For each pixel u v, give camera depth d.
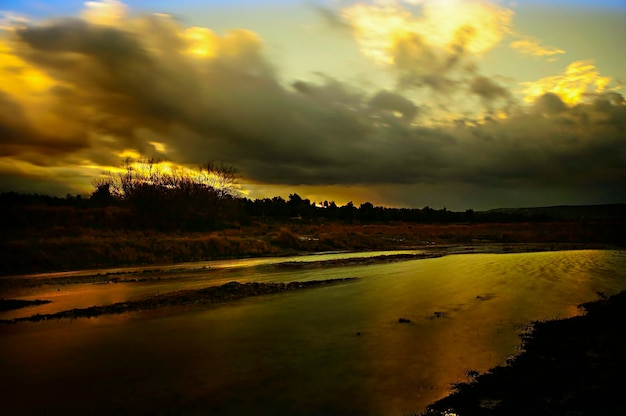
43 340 11.66
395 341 10.78
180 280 23.67
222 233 52.44
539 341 10.37
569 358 8.90
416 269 26.84
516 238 64.56
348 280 22.05
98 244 33.78
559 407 6.57
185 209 54.25
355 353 9.89
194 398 7.62
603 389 7.04
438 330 11.73
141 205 51.94
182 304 16.42
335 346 10.48
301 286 20.20
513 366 8.69
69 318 14.38
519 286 19.00
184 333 12.10
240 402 7.40
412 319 13.07
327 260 34.06
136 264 32.78
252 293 18.44
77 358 9.99
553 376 7.92
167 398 7.65
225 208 61.94
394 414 6.80
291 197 109.56
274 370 8.91
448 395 7.42
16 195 62.16
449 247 52.47
